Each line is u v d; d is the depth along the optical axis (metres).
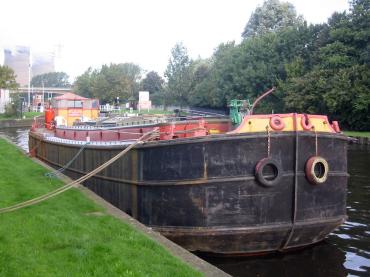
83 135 15.42
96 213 9.10
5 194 10.19
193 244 8.94
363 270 8.19
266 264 8.57
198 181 8.64
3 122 56.53
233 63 64.62
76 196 10.59
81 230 7.52
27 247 6.46
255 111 59.31
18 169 14.54
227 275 6.20
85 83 89.94
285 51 58.97
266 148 8.62
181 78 83.31
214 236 8.63
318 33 56.34
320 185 9.13
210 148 8.58
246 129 8.68
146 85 98.06
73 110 23.39
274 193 8.70
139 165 9.77
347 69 44.06
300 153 8.86
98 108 23.94
